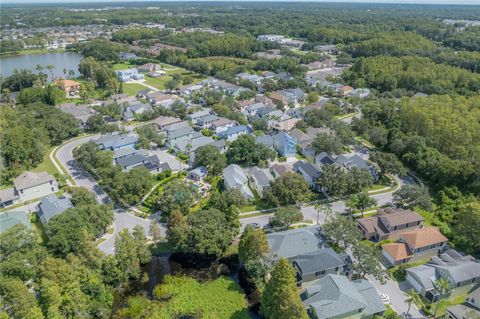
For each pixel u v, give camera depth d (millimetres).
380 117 152125
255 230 72875
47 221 81562
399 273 72438
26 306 55750
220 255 76562
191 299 66938
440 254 77750
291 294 53688
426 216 92000
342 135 133500
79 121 145625
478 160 101438
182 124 143875
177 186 91188
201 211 78500
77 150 114000
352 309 58250
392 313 59250
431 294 64562
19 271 63219
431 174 109938
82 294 61125
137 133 133625
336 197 100188
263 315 62250
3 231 76438
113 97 182250
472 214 78000
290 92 189250
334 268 69312
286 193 90938
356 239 73500
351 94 193250
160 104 169750
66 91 195375
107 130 137625
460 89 179375
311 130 140750
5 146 109312
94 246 68000
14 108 158750
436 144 124188
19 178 99062
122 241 71062
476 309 61531
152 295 68125
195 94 190000
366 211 93688
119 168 100375
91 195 89812
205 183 105688
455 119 125750
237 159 115375
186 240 73375
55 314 55812
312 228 79312
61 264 61000
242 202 89438
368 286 64125
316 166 109938
